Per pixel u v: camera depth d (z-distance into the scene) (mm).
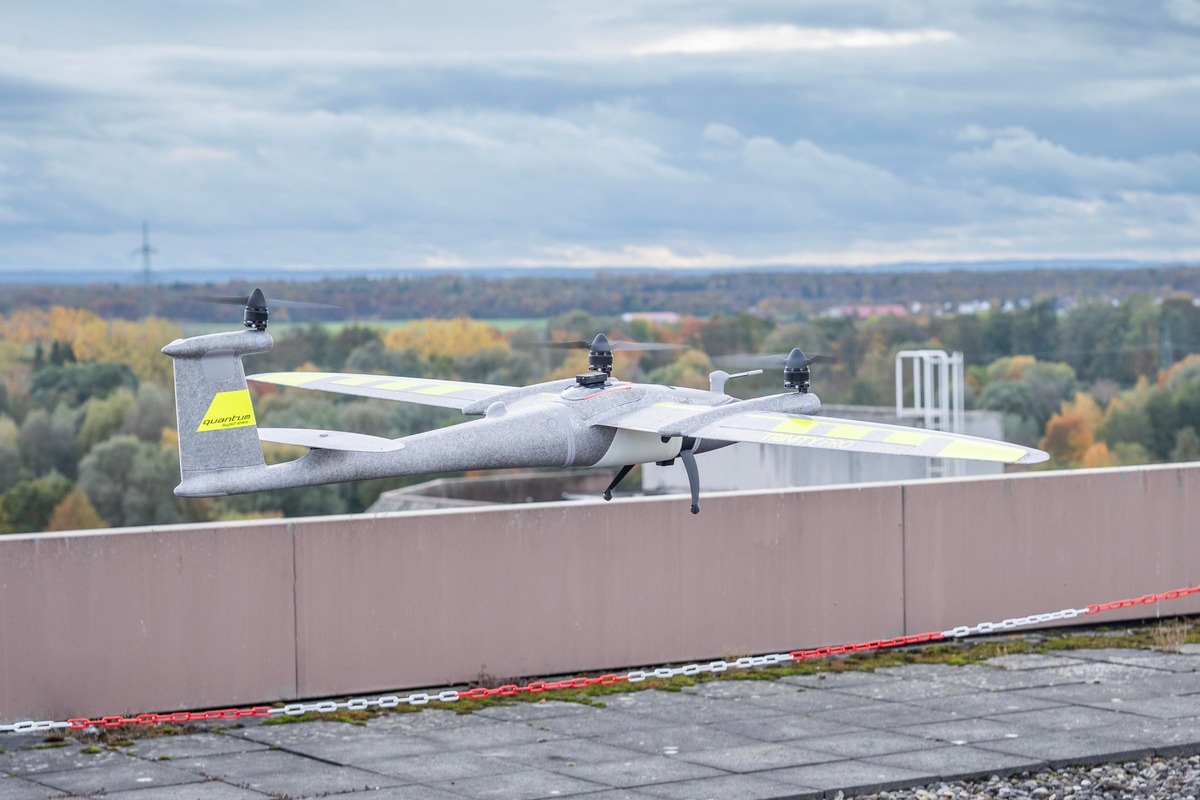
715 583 24297
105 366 164750
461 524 22703
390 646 22312
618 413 18406
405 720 20672
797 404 19078
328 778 17625
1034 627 26406
